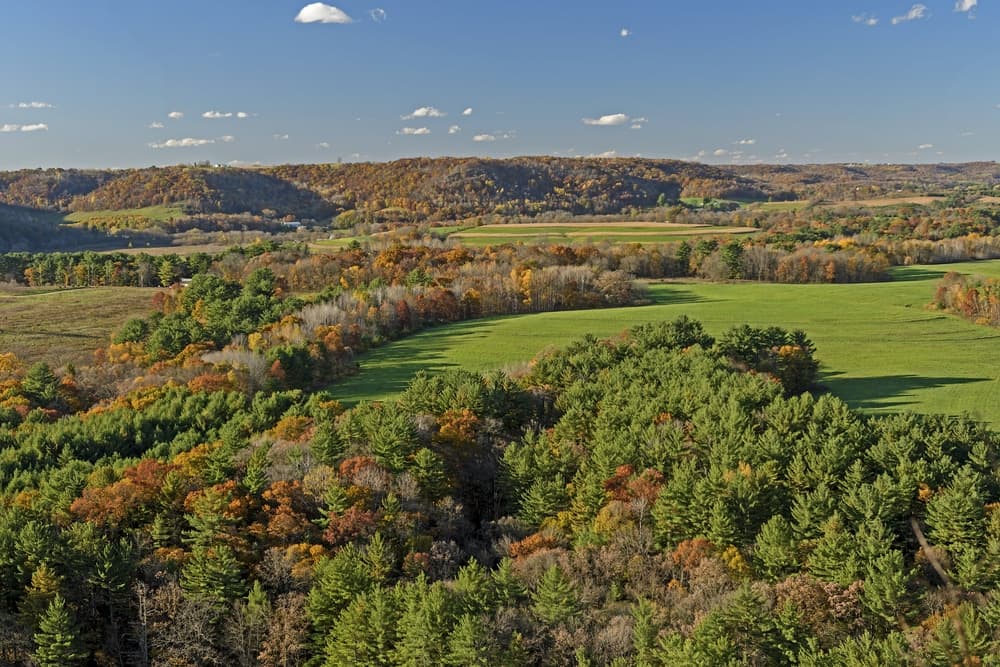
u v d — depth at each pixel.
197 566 50.06
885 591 44.28
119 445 73.19
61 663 44.97
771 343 97.00
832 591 46.25
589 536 56.25
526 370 93.56
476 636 42.81
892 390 90.62
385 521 57.06
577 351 97.62
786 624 43.69
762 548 52.12
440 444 70.56
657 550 56.16
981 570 47.22
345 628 45.47
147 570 52.56
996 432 72.12
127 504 57.69
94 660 48.38
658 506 57.28
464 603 46.38
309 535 56.09
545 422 80.88
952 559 50.16
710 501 55.94
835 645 43.53
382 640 45.19
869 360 103.88
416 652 43.69
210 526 54.84
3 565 51.06
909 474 57.38
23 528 52.12
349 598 48.19
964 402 84.62
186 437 71.31
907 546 53.91
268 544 55.28
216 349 105.50
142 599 48.53
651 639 43.47
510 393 80.94
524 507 63.00
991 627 40.47
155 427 76.62
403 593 47.72
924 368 99.50
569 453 66.88
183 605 48.38
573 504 61.31
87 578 49.94
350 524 56.16
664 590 50.97
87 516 56.31
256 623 47.66
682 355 91.44
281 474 63.00
